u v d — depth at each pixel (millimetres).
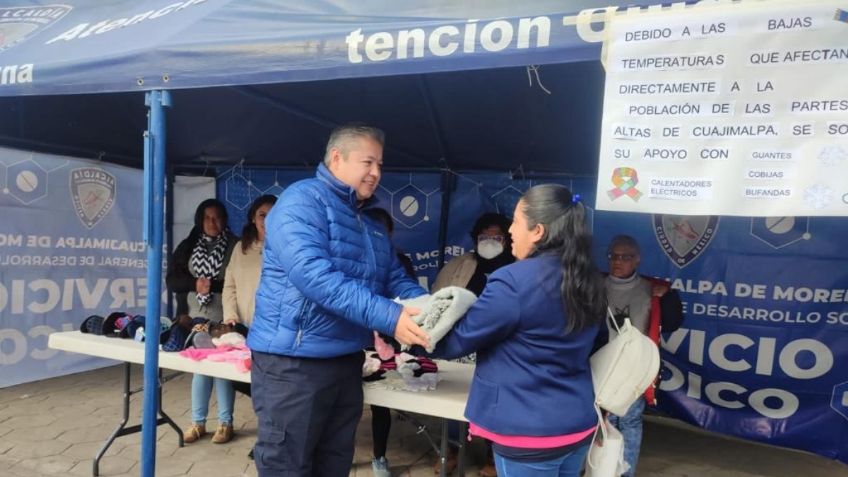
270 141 4613
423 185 4988
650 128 1584
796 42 1448
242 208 5496
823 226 3824
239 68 2086
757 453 4043
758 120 1487
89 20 3043
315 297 1857
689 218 4180
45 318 4883
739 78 1500
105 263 5242
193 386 3781
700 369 4141
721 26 1511
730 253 4062
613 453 1840
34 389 4738
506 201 4754
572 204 1701
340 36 1931
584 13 1644
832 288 3805
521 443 1669
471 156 4430
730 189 1513
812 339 3857
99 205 5164
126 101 4031
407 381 2543
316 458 2275
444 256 4918
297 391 2014
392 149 4340
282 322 2020
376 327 1812
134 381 5090
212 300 3820
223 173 5543
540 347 1668
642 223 4332
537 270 1650
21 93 2486
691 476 3639
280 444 2033
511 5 1839
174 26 2410
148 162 2320
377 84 3195
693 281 4168
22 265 4684
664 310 3307
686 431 4430
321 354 2021
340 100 3471
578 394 1729
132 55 2268
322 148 4668
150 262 2385
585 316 1646
